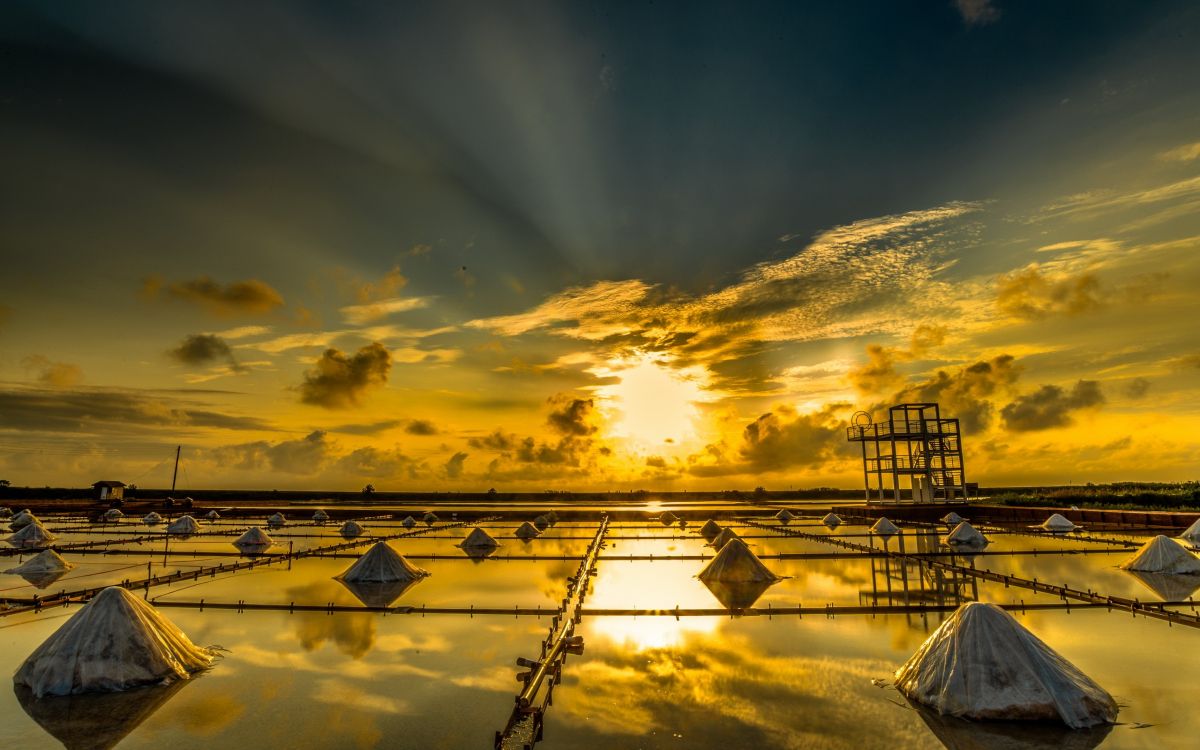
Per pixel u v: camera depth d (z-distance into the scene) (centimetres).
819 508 6938
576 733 918
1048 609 1698
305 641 1408
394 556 2278
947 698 983
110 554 3027
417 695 1071
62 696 1066
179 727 945
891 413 5762
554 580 2252
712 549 3209
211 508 6391
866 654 1297
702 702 1037
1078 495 6009
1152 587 2034
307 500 10644
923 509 5231
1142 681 1124
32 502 6794
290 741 896
